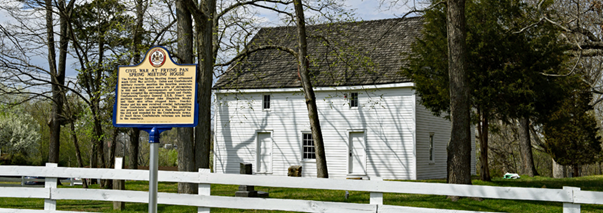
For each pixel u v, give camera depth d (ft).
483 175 63.77
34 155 169.58
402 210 25.17
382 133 77.56
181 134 43.16
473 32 56.59
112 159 56.13
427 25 62.08
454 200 41.47
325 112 82.28
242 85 87.20
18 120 157.07
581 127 94.27
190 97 24.81
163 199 27.99
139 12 56.54
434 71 61.00
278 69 88.74
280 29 96.63
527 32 57.16
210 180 27.43
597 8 60.85
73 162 182.80
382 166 77.00
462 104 43.11
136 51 54.39
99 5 57.98
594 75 94.58
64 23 65.87
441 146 86.02
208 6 45.09
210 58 45.11
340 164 80.12
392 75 77.66
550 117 61.05
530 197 24.49
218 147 89.66
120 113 25.14
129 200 28.63
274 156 85.30
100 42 57.06
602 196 23.56
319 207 26.23
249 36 64.95
